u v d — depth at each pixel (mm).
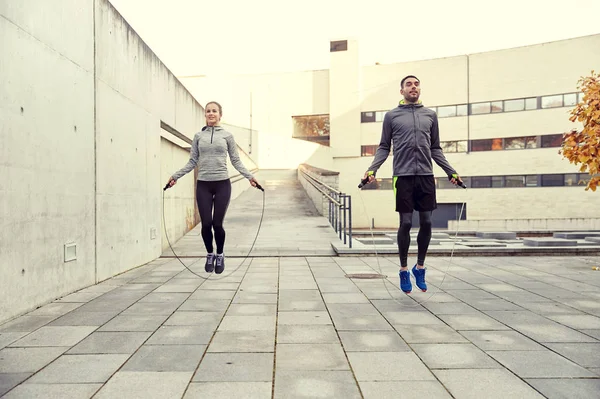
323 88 32688
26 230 3609
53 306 3793
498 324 3162
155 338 2826
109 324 3180
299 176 22484
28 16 3711
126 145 5988
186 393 1967
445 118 29562
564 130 26344
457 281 5043
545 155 26859
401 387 2033
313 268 6164
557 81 26625
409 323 3195
